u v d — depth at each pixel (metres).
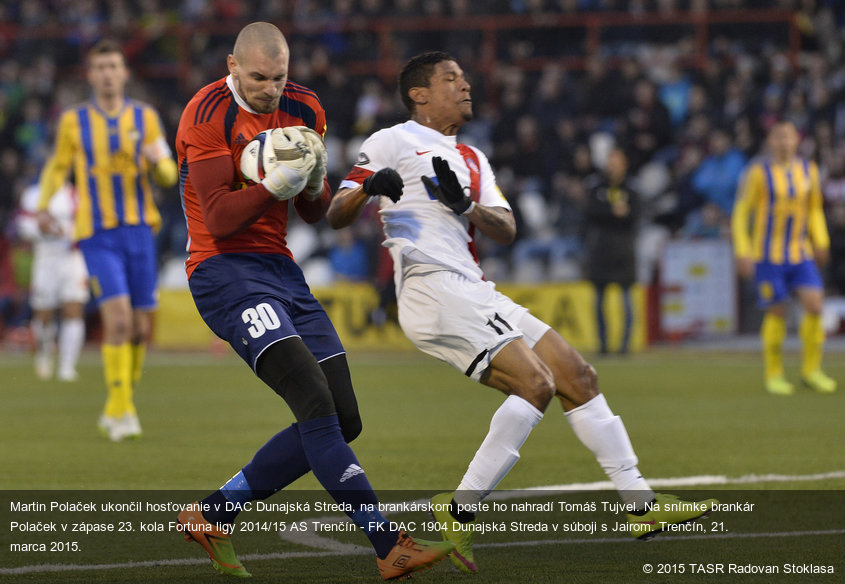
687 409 32.88
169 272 66.06
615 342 58.41
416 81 15.97
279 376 13.63
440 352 15.23
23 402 36.84
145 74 83.56
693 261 59.91
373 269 62.84
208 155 13.91
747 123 63.88
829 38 74.12
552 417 31.64
